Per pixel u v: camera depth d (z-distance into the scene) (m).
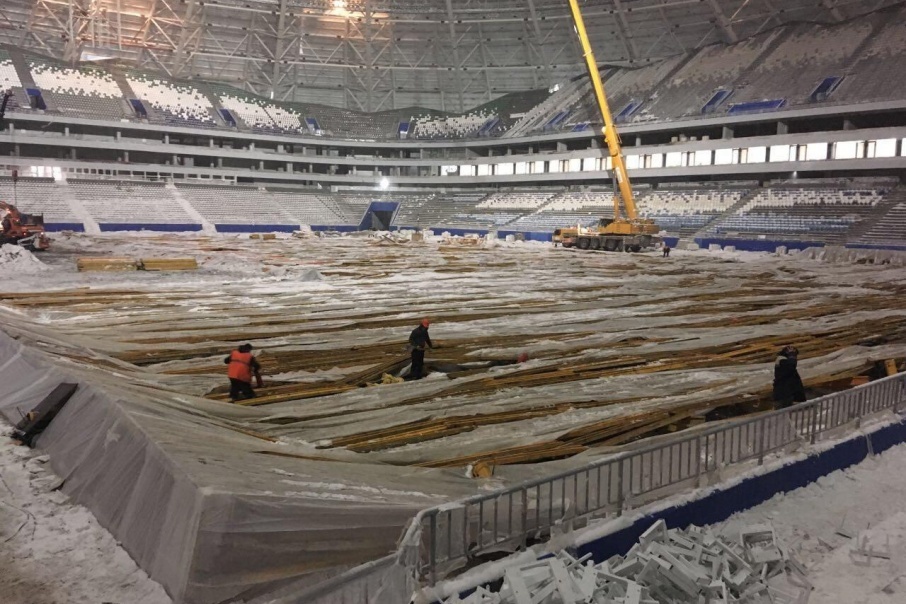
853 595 5.99
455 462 8.56
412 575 5.49
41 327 15.25
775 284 30.38
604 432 9.76
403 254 46.00
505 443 9.20
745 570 6.00
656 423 10.16
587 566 5.60
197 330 16.84
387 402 11.02
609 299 24.33
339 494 6.46
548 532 6.65
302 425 9.76
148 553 5.93
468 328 18.00
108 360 12.81
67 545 6.37
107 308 19.92
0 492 7.52
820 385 12.85
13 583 5.64
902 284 30.69
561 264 40.31
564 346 15.74
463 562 5.90
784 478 8.25
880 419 10.08
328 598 5.37
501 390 11.89
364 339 16.28
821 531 7.29
